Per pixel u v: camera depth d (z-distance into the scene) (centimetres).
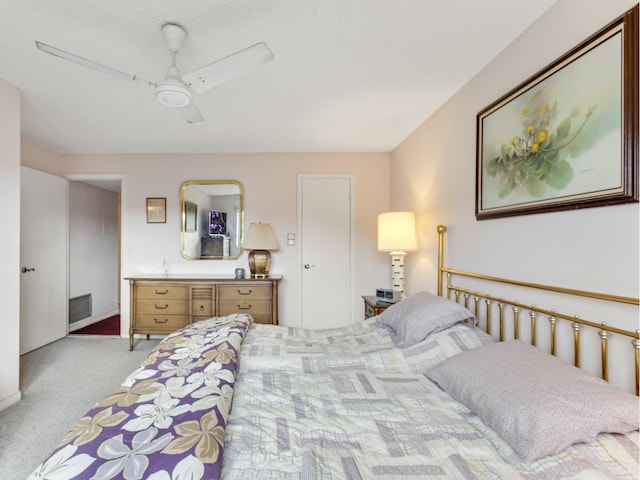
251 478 87
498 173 182
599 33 120
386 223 292
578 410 94
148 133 325
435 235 269
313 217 398
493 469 91
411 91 234
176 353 153
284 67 201
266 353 171
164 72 204
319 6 148
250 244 362
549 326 149
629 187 110
